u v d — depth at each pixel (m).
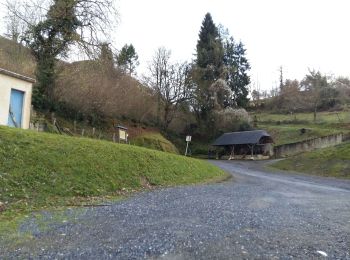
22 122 22.00
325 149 41.25
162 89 56.91
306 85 83.62
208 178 21.88
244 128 61.00
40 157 14.23
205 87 62.09
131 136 43.25
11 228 8.05
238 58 76.38
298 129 62.91
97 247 6.70
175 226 8.48
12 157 13.56
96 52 30.97
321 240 7.62
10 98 21.22
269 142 53.44
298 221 9.59
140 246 6.78
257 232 8.12
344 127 63.09
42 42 31.23
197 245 6.92
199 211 10.61
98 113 40.06
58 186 12.77
